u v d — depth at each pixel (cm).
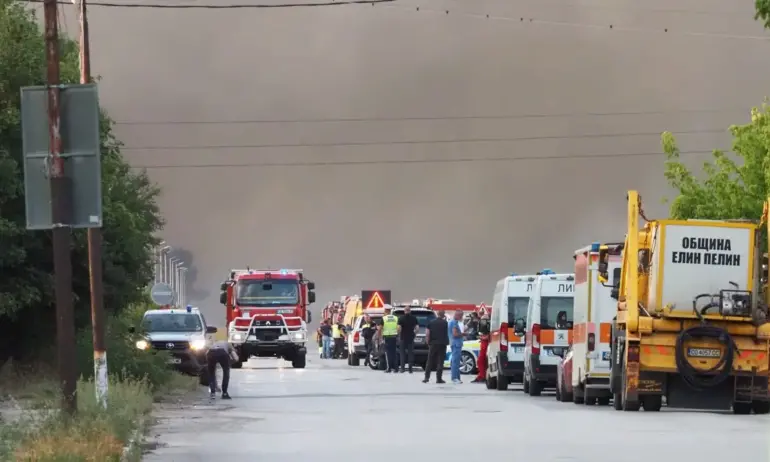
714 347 9619
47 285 12031
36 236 11938
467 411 9925
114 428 6738
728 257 9831
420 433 7794
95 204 6956
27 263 12019
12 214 11631
